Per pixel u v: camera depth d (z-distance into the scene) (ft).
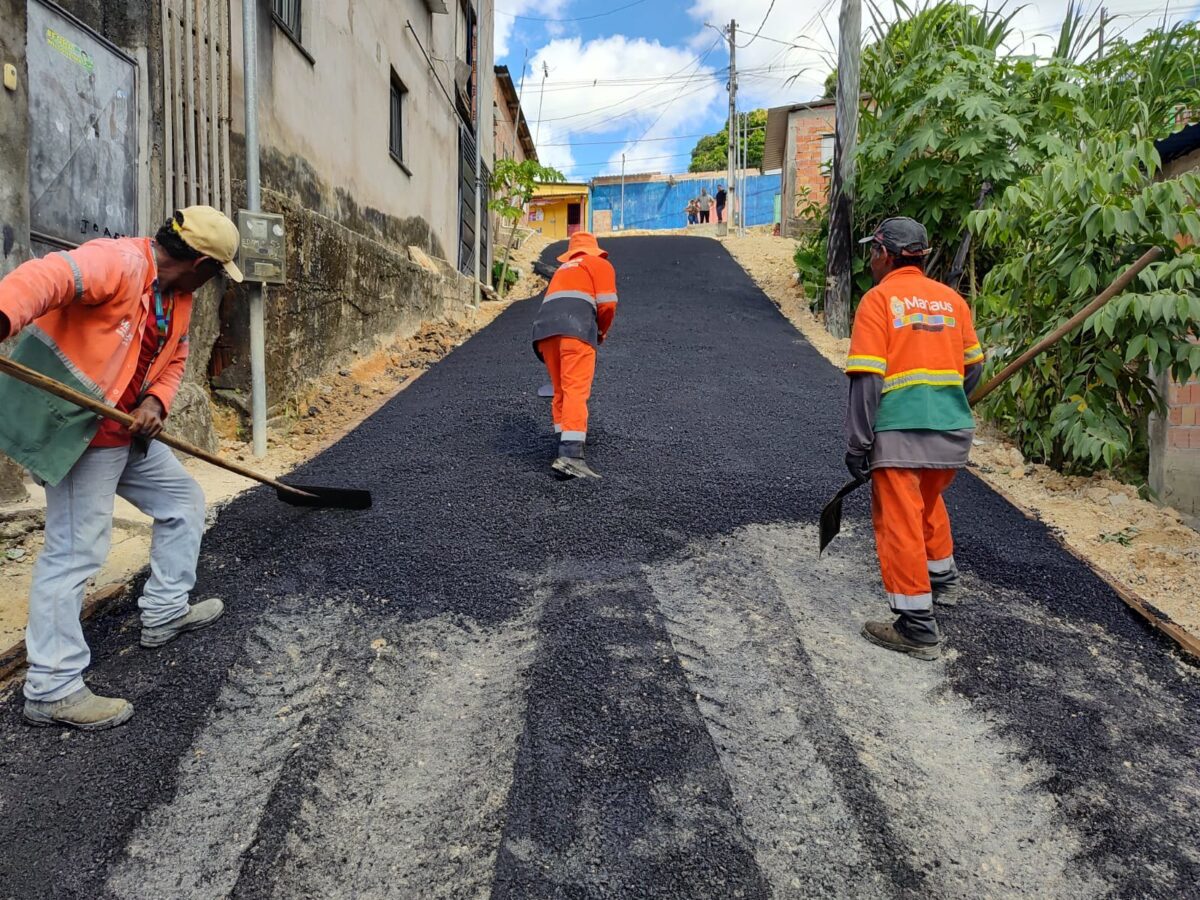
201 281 8.46
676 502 13.62
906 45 27.61
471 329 32.86
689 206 94.99
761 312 33.09
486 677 8.98
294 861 6.63
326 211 23.35
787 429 18.10
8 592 10.41
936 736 8.42
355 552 11.62
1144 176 15.98
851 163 27.96
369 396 21.31
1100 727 8.64
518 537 12.21
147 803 7.13
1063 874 6.81
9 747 7.75
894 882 6.62
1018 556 12.46
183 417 14.88
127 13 14.55
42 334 7.63
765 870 6.65
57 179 12.65
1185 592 11.70
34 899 6.23
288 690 8.69
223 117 16.75
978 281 27.37
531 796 7.25
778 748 8.00
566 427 14.47
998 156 23.79
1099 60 23.21
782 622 10.22
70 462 7.61
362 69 26.45
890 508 9.67
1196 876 6.84
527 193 43.19
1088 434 14.79
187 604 9.61
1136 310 13.46
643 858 6.68
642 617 10.11
